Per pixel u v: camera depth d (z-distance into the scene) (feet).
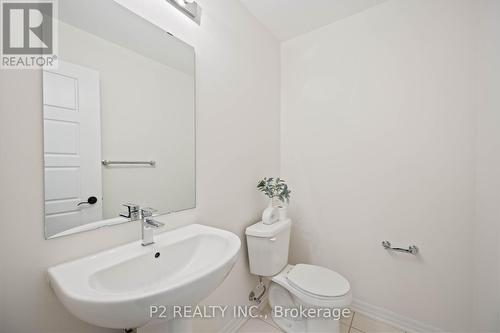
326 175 5.77
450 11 4.22
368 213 5.18
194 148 3.80
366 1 4.85
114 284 2.34
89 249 2.53
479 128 3.96
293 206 6.34
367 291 5.23
